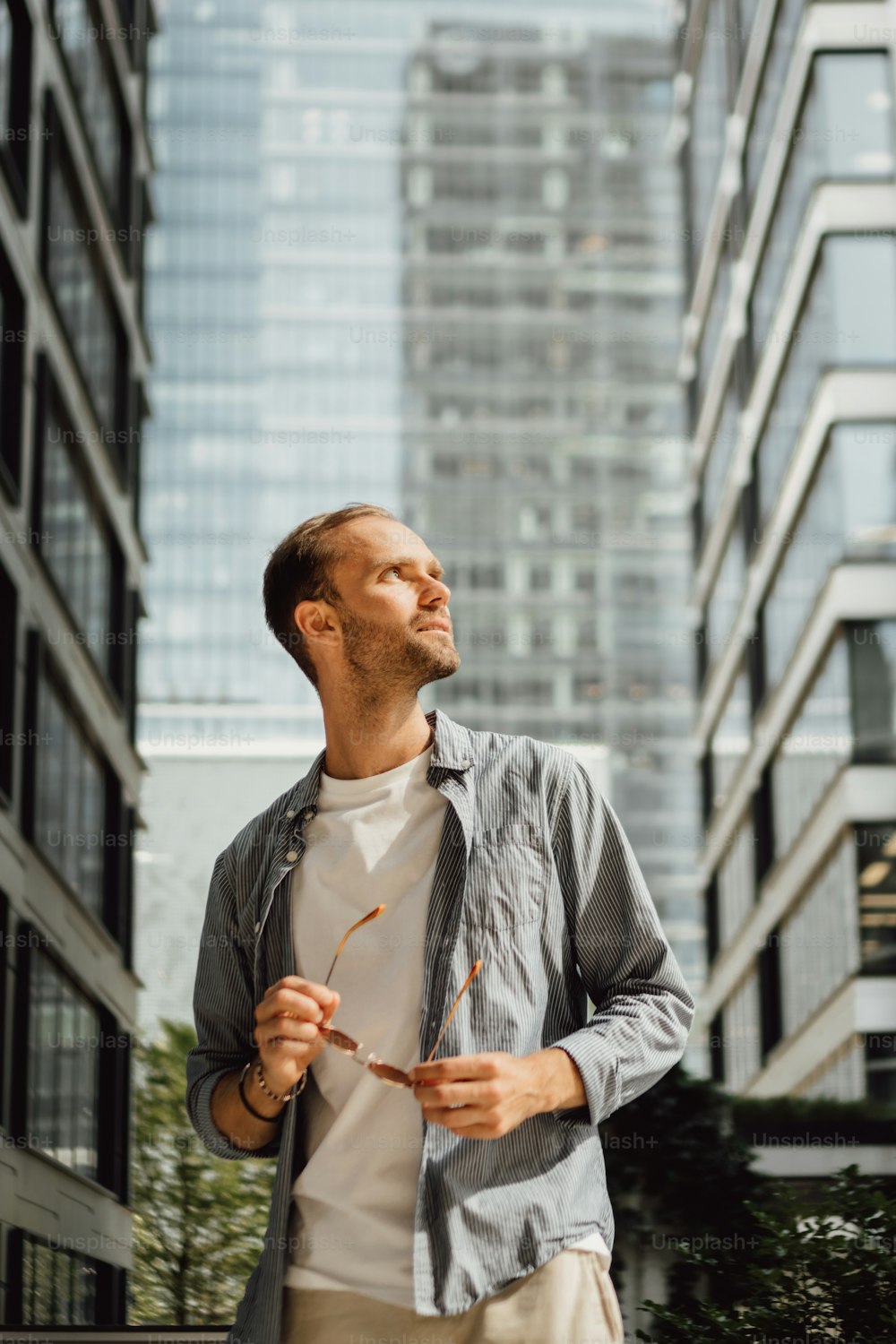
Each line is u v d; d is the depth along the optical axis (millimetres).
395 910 1825
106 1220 12383
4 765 10641
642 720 75750
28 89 11922
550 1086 1637
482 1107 1568
